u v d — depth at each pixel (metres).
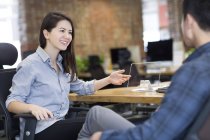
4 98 2.39
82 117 2.36
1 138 2.80
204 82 1.17
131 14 8.98
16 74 2.28
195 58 1.30
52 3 7.53
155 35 9.22
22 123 2.24
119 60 6.82
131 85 2.97
